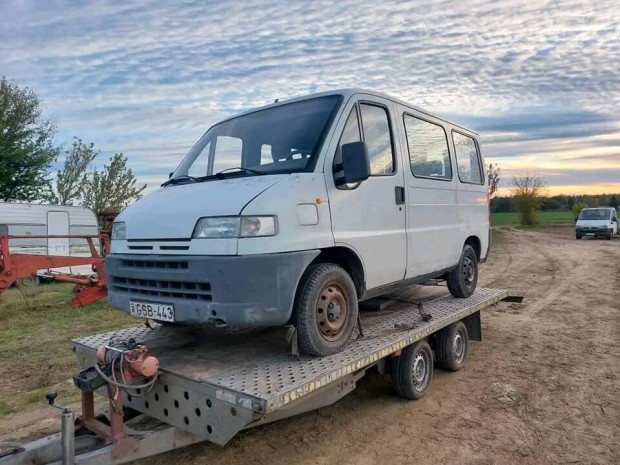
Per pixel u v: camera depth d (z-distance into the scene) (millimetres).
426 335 4773
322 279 3668
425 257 5121
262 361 3637
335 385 3729
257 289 3232
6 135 21297
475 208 6473
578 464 3713
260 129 4336
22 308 9898
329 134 3975
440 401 4836
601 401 4867
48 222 14422
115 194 28375
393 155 4684
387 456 3807
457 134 6164
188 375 3293
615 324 8070
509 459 3770
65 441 2789
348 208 3998
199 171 4469
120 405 3072
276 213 3383
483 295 6594
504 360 6152
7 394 5340
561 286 11992
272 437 4078
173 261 3422
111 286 3959
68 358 6570
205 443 3945
